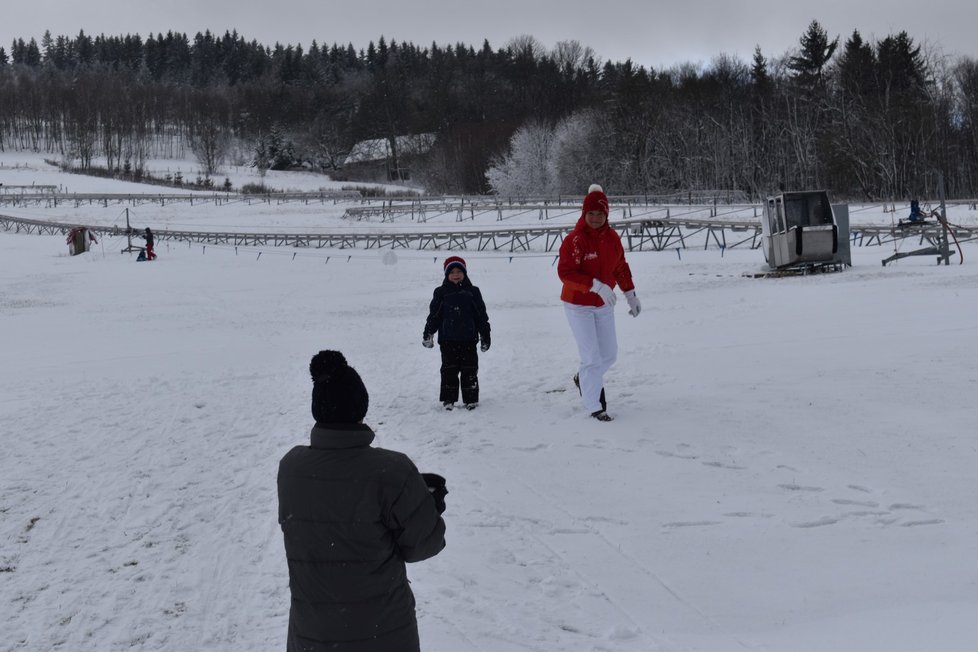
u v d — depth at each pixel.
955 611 4.27
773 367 10.05
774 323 13.92
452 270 9.42
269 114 158.88
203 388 11.58
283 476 3.11
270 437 8.85
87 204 81.38
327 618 2.99
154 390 11.52
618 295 21.70
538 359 12.27
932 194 70.25
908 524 5.49
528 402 9.48
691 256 33.28
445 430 8.51
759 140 84.94
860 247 33.44
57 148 148.12
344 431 3.08
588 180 89.12
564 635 4.44
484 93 138.25
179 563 5.65
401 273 34.19
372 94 149.50
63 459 8.18
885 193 71.38
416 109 140.75
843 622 4.32
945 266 22.41
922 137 69.25
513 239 43.47
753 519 5.77
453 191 108.94
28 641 4.61
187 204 79.94
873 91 79.75
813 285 20.16
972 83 75.38
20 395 11.44
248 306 24.62
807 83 85.69
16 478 7.59
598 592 4.91
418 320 19.66
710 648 4.20
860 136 74.44
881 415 7.70
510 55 143.88
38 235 62.06
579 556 5.40
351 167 144.62
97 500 6.96
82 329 19.89
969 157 74.56
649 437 7.68
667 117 87.12
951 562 4.89
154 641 4.58
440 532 3.14
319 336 17.06
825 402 8.27
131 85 180.88
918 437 7.02
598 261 8.29
